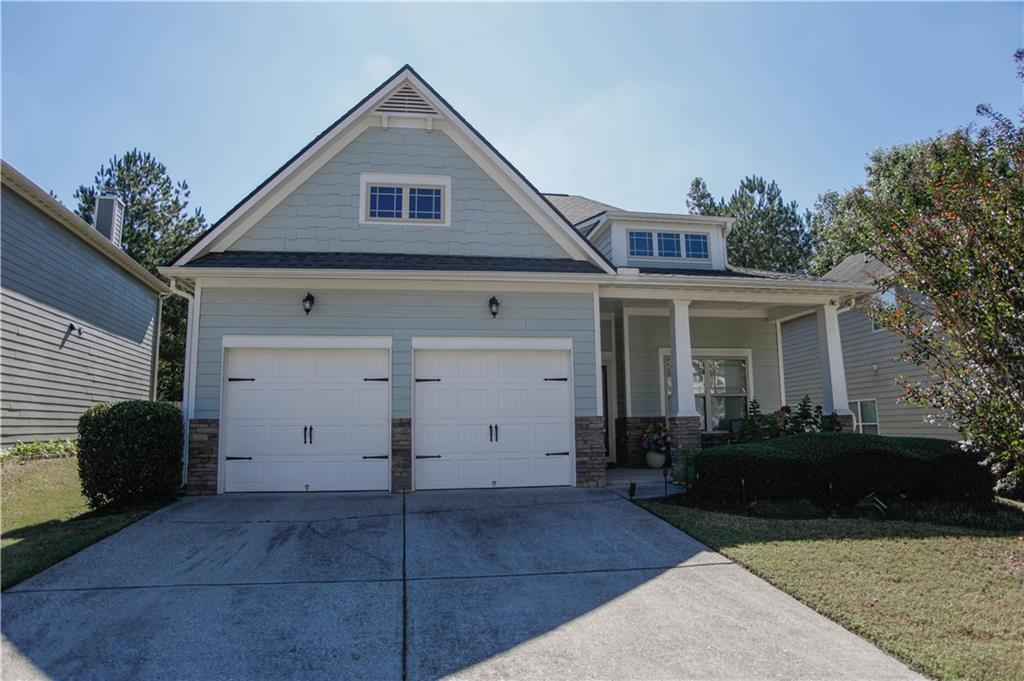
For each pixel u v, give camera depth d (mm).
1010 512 8156
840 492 8555
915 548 6352
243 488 9383
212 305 9562
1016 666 3875
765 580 5562
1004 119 6805
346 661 4055
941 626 4496
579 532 7176
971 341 6617
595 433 10203
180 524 7438
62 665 3965
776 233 34844
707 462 8953
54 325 13289
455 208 10891
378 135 10859
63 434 13680
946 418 7332
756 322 14656
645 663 4008
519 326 10203
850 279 16469
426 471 9750
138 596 5129
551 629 4551
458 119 10906
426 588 5375
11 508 8531
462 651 4195
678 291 11398
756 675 3844
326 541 6750
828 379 12008
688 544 6680
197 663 4012
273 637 4402
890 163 24578
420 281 9914
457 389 9984
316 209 10562
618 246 13633
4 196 11414
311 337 9656
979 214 6469
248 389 9555
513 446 10000
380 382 9773
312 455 9539
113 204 16984
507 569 5887
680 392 11250
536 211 11109
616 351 14039
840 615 4707
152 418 8492
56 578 5531
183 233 29375
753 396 14375
